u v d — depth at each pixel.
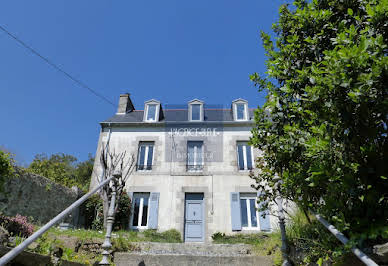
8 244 3.03
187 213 10.02
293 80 2.68
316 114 2.29
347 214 1.97
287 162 2.92
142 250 5.12
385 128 1.92
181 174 10.50
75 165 23.66
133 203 10.09
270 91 3.12
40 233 2.09
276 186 3.41
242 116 11.89
